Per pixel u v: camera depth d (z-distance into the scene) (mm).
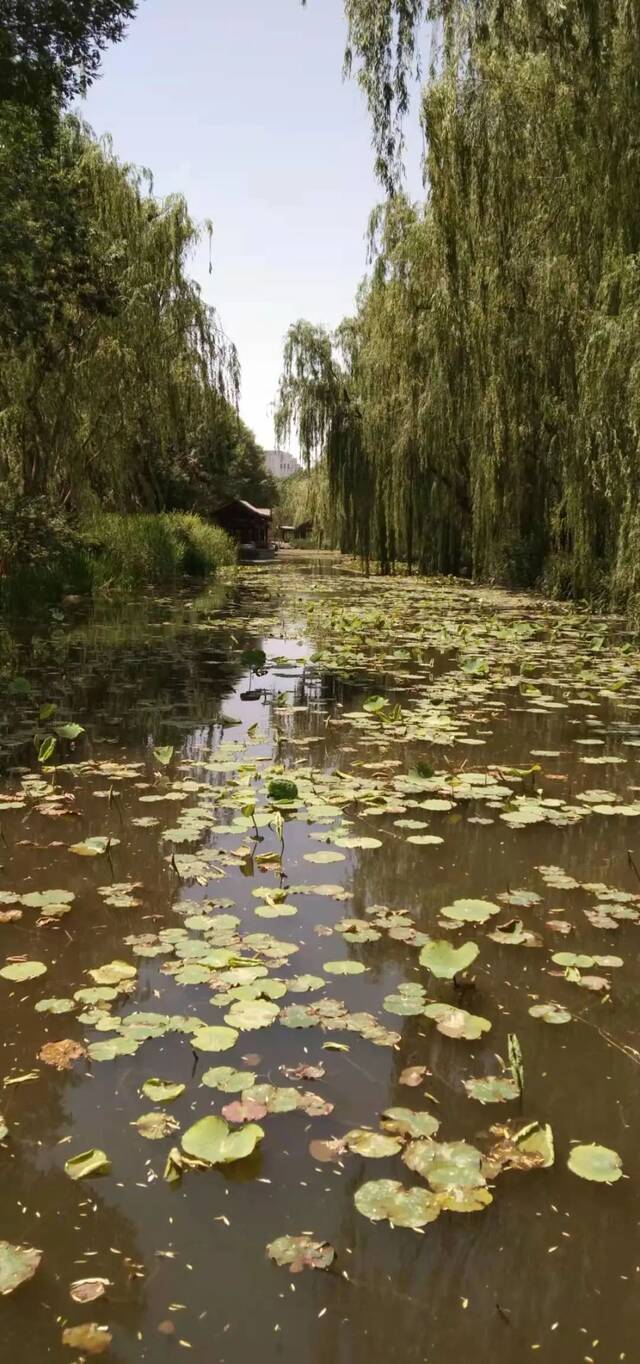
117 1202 1937
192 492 33594
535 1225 1914
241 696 7438
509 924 3217
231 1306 1697
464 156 13289
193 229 19469
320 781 4953
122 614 13469
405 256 18641
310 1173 2031
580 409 12125
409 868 3812
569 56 10680
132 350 17516
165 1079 2357
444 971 2713
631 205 11359
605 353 11172
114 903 3367
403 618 13039
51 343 16406
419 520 21438
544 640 10812
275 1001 2740
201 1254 1809
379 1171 2039
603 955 3092
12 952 3020
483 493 16547
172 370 19328
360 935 3139
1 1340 1620
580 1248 1856
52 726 6230
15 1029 2570
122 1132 2148
